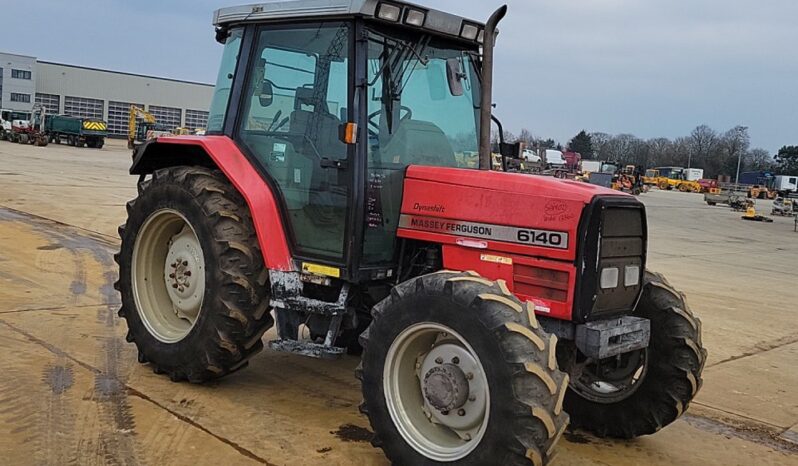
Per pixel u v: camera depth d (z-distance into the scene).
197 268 4.76
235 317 4.37
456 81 4.50
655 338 4.24
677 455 4.27
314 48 4.36
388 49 4.26
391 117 4.26
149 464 3.55
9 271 7.82
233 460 3.66
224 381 4.85
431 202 4.11
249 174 4.56
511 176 3.92
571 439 4.44
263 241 4.41
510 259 3.80
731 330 7.82
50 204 14.05
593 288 3.62
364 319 4.55
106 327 5.91
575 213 3.62
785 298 10.34
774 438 4.68
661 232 20.81
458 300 3.36
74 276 7.82
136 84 74.81
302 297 4.37
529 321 3.29
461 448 3.40
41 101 70.88
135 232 4.97
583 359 4.14
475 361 3.37
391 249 4.28
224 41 5.05
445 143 4.55
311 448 3.87
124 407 4.25
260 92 4.66
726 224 26.69
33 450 3.62
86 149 43.94
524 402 3.13
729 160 97.25
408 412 3.61
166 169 4.91
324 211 4.29
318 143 4.34
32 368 4.80
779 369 6.36
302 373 5.14
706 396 5.46
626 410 4.35
